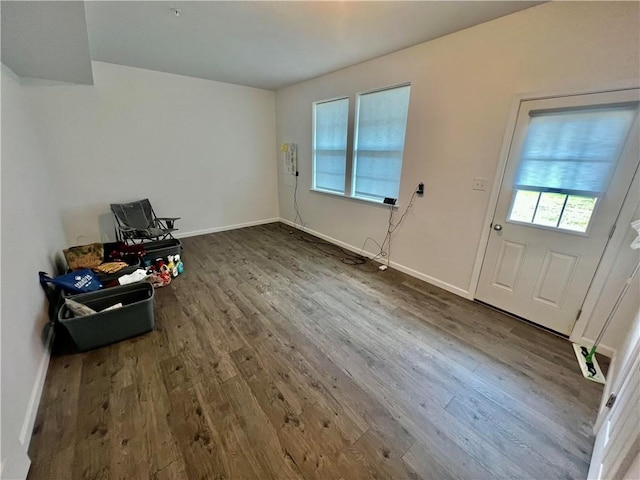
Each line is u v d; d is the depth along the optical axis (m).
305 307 2.56
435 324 2.33
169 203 4.28
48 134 3.17
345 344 2.07
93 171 3.56
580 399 1.63
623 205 1.77
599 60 1.73
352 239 3.99
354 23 2.25
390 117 3.17
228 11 2.09
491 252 2.49
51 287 2.23
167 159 4.10
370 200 3.54
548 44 1.90
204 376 1.75
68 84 3.20
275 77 3.98
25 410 1.37
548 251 2.15
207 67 3.51
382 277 3.19
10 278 1.53
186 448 1.33
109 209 3.76
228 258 3.69
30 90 2.98
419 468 1.27
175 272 3.11
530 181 2.16
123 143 3.70
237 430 1.42
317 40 2.59
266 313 2.45
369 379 1.75
